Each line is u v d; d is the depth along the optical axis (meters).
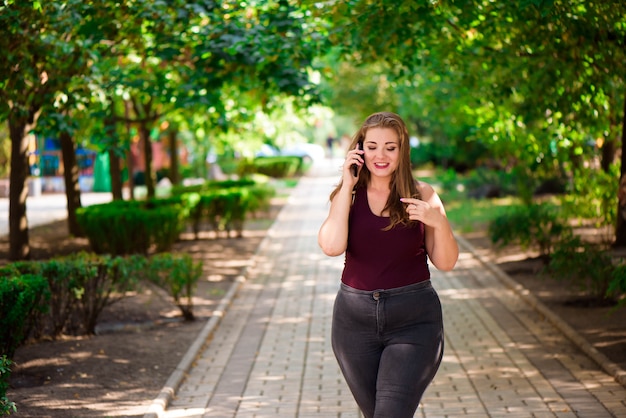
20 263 8.61
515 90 10.88
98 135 12.00
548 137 12.81
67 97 10.74
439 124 30.50
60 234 19.14
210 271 14.01
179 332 9.17
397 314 4.04
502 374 7.30
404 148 4.09
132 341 8.67
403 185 4.07
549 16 8.21
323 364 7.82
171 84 11.66
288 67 11.00
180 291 9.80
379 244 4.05
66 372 7.41
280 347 8.60
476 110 13.31
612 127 12.19
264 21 10.40
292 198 32.25
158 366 7.64
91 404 6.42
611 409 6.15
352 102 27.73
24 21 8.59
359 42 9.62
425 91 16.94
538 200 23.61
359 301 4.08
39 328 8.70
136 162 39.97
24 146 13.16
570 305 10.21
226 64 10.77
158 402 6.41
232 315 10.48
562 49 9.25
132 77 11.44
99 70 11.06
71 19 9.09
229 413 6.34
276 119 19.77
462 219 21.92
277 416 6.22
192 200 18.52
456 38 10.20
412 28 9.59
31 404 6.40
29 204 30.75
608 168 14.17
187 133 28.14
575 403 6.35
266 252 16.88
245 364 7.90
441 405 6.41
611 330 8.69
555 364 7.58
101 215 15.08
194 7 9.74
